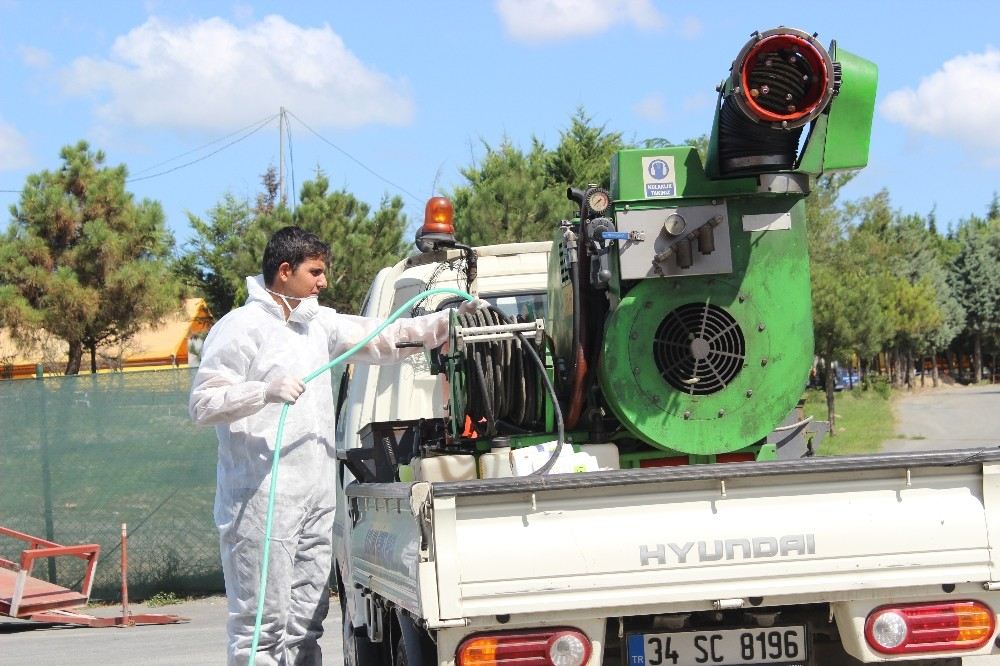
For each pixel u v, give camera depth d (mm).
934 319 59906
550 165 30484
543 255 8375
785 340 5336
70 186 28156
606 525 4238
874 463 4301
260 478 5109
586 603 4203
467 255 7445
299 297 5320
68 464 14672
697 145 5770
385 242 28094
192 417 5078
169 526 14703
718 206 5277
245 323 5191
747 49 4793
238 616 5184
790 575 4281
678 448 5297
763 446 5469
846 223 34938
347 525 6832
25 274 26906
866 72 5055
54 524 14633
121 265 27859
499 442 5375
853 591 4355
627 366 5258
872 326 31672
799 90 4898
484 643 4184
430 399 7977
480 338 5191
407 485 4219
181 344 41688
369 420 7984
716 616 4582
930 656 4375
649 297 5273
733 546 4262
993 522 4359
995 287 82438
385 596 5047
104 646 11250
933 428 32906
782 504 4324
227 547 5195
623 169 5277
